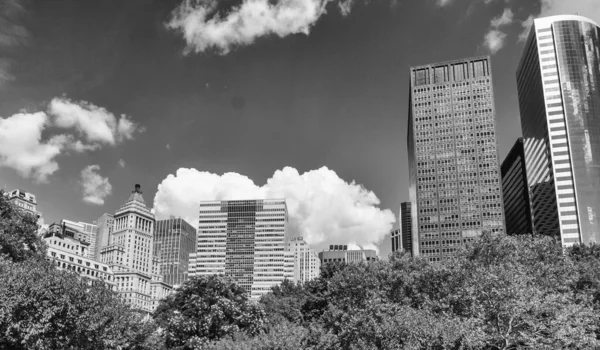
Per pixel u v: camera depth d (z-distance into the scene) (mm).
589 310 59406
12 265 53938
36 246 84312
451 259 85938
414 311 66688
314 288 117750
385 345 60219
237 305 70062
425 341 59344
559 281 72188
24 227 80625
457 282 77062
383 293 81500
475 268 75188
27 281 49031
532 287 59812
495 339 58562
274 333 58438
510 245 84562
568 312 55625
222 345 56469
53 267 71000
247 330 68562
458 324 60000
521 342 59406
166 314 72812
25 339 46125
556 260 83125
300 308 115938
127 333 66375
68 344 52031
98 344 57188
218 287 69375
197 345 62562
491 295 57938
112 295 67375
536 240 85500
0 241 71562
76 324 51906
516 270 64812
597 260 86750
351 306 81875
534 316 55906
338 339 65688
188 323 64625
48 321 49281
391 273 87312
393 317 63281
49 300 49469
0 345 47781
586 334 55844
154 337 73125
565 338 53094
